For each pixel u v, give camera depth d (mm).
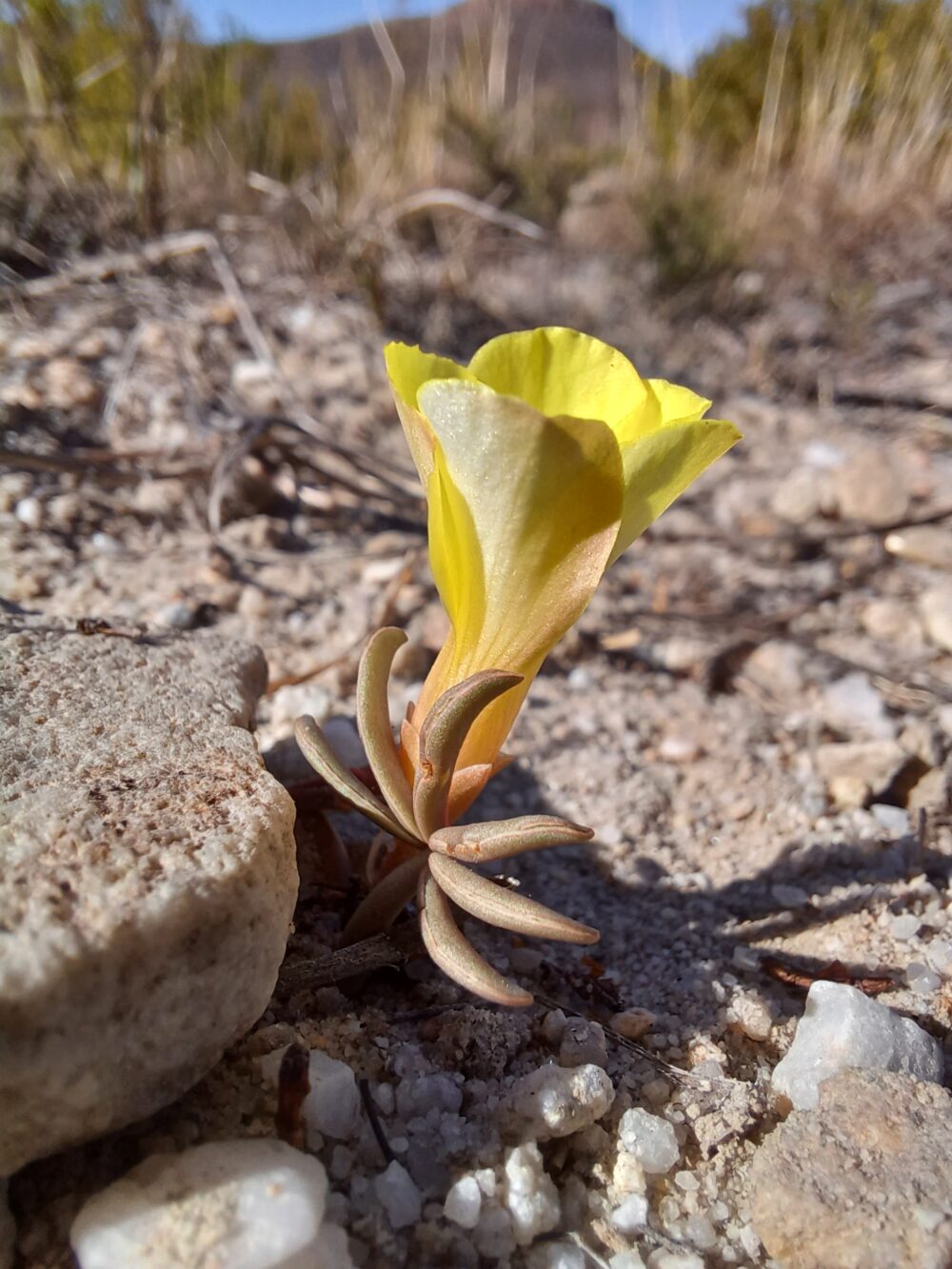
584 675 110
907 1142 54
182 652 76
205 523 123
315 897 70
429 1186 52
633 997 70
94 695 67
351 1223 50
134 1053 46
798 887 82
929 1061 62
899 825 89
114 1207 46
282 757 85
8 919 45
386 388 163
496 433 48
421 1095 55
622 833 89
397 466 140
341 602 114
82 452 120
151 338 153
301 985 59
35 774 56
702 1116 59
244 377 153
